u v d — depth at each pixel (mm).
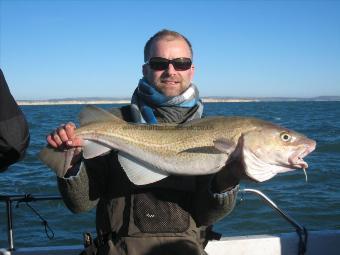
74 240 6973
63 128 2891
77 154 2918
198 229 3043
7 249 4023
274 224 7773
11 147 2320
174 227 2906
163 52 3236
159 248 2875
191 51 3434
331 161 14734
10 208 4012
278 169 2947
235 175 2861
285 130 2930
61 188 2955
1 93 2289
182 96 3209
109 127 3094
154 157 3031
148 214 2914
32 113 59406
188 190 2982
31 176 12188
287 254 4168
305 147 2908
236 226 7668
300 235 4164
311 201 9273
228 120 3004
